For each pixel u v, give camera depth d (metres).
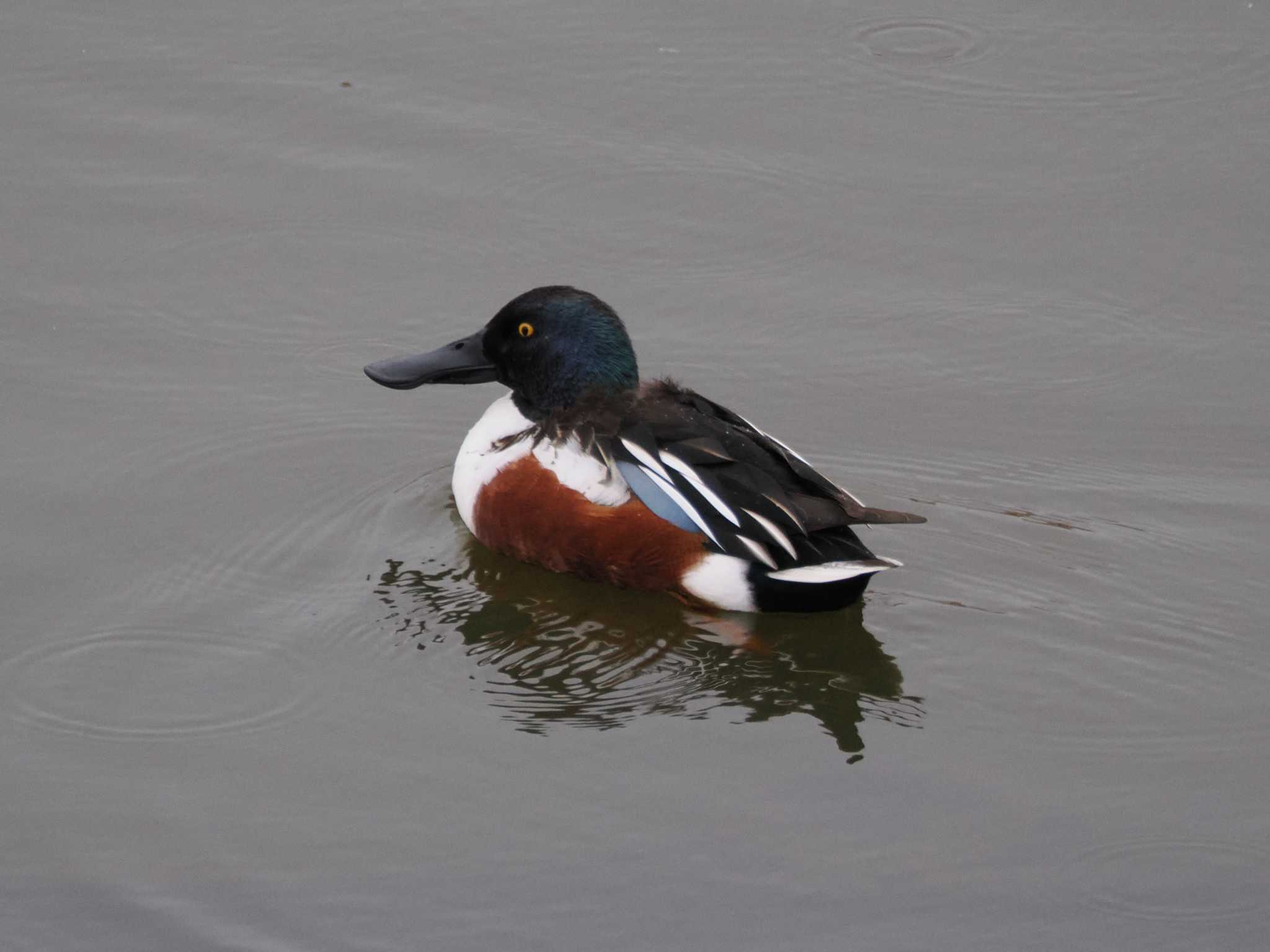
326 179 16.48
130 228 15.76
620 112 17.50
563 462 12.02
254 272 15.35
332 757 10.08
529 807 9.64
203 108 17.33
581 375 12.55
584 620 11.69
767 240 15.93
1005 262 15.69
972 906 8.91
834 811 9.62
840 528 11.62
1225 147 16.92
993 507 12.83
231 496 12.89
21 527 12.34
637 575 11.88
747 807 9.66
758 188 16.50
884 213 16.23
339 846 9.31
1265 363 14.49
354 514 12.84
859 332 14.91
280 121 17.19
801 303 15.22
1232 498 12.87
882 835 9.44
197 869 9.15
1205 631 11.30
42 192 16.11
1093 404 14.09
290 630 11.38
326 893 8.95
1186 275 15.48
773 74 18.08
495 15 19.00
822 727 10.43
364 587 11.96
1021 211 16.22
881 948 8.60
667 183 16.56
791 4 19.25
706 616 11.75
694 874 9.11
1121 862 9.23
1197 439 13.62
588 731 10.38
